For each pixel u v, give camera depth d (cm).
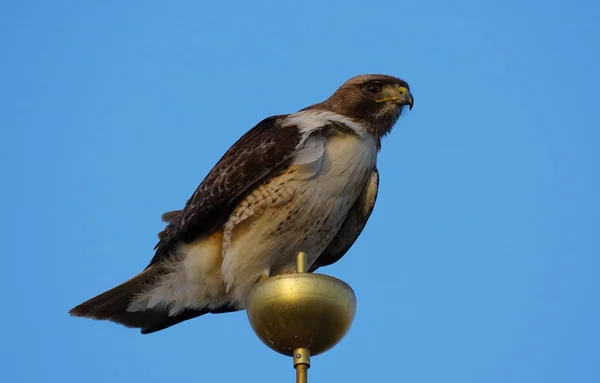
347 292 920
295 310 898
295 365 919
